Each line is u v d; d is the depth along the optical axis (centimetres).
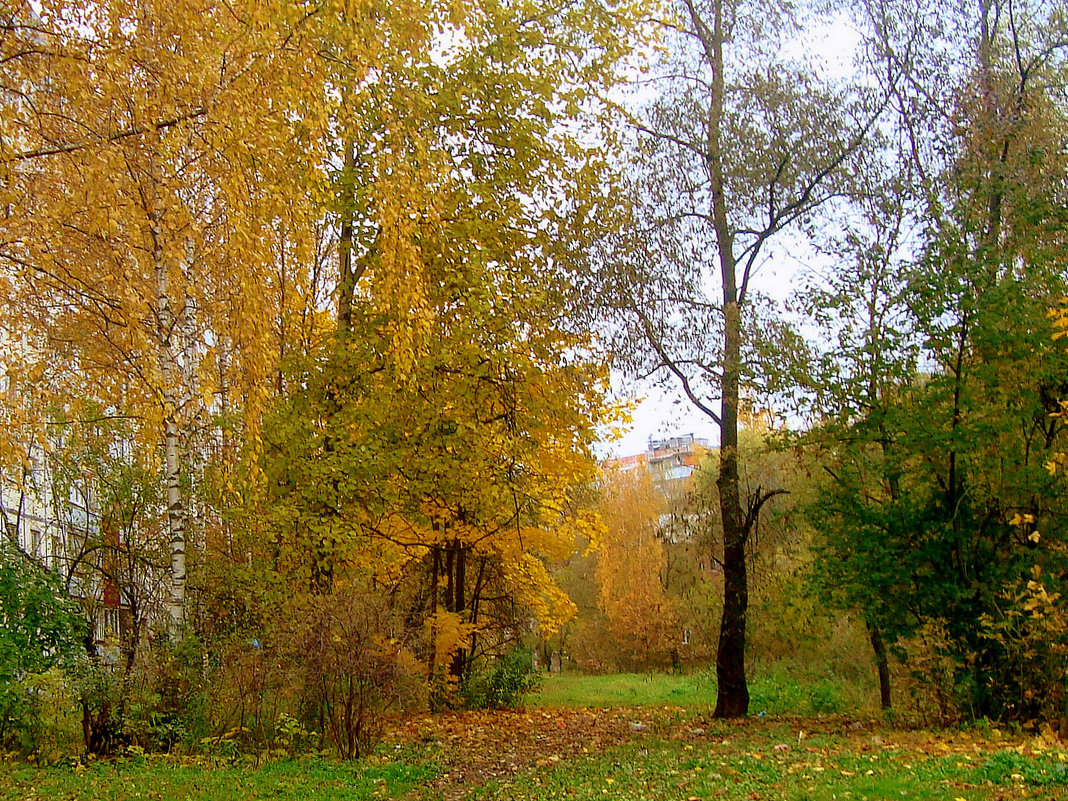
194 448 1844
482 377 1522
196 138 921
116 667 1365
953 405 1453
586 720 1966
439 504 1783
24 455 1173
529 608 2445
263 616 1469
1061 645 1302
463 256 1509
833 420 1526
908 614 1509
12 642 1250
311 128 979
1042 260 1407
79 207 994
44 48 865
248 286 1057
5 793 1003
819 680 2286
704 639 3481
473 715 2048
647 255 1641
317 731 1377
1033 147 1494
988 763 921
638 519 4512
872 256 1480
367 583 1589
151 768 1177
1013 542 1491
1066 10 1653
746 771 1011
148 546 1670
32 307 1339
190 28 887
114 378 1488
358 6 928
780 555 2047
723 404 1733
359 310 1580
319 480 1473
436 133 1493
